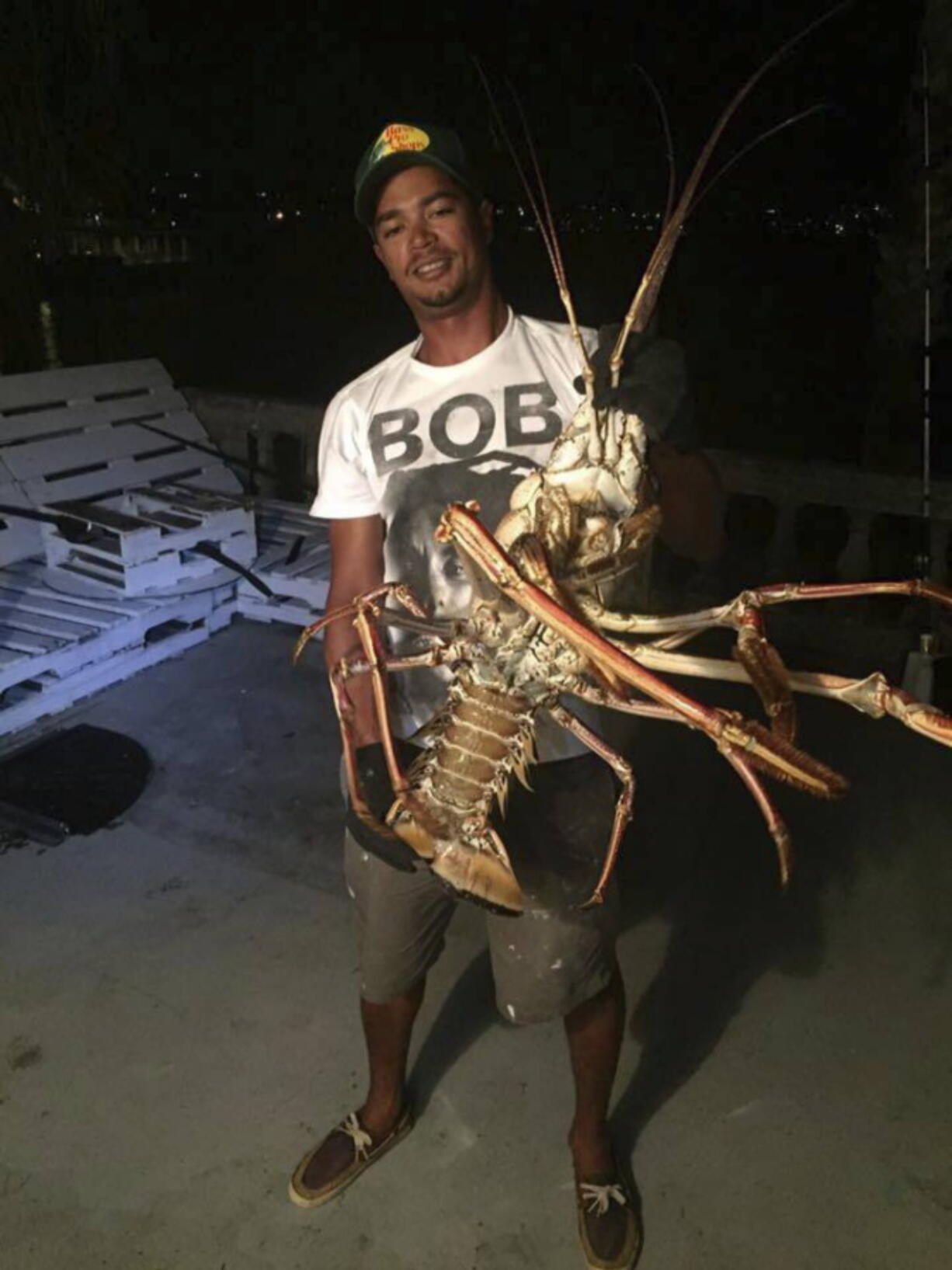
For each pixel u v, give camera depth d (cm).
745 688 520
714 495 229
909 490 531
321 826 418
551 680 203
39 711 483
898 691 162
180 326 1805
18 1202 272
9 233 895
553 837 242
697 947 359
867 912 374
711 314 1920
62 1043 319
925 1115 297
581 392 234
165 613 534
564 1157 285
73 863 394
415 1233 265
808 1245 261
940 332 672
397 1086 281
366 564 265
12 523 563
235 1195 274
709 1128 293
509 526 195
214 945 357
